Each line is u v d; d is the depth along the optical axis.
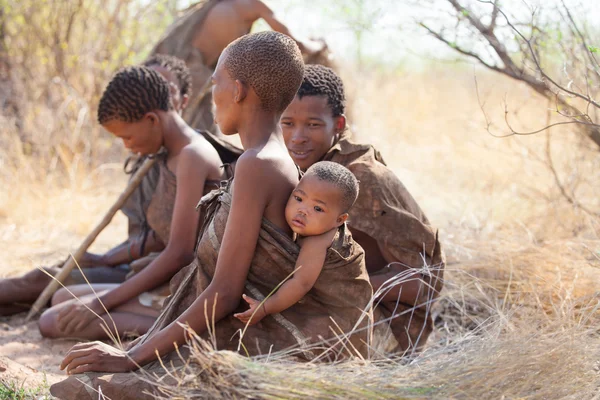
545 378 3.37
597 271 4.77
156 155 4.67
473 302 5.04
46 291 5.12
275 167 3.23
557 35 5.04
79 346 3.38
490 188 7.58
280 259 3.27
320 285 3.33
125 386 3.21
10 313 5.22
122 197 5.12
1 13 9.12
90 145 8.91
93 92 9.15
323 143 4.11
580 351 3.53
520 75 5.11
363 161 4.09
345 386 2.98
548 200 6.43
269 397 2.91
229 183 3.45
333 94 4.11
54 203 7.62
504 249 5.47
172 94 5.37
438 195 8.16
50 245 6.80
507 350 3.42
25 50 9.21
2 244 6.76
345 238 3.31
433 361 3.41
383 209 4.02
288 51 3.27
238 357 2.97
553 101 5.24
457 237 5.91
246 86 3.27
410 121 10.98
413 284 4.03
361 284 3.43
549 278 4.90
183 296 3.51
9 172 7.99
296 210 3.19
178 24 6.80
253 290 3.32
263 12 6.68
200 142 4.55
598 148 6.17
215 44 6.76
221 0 6.76
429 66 13.06
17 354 4.52
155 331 3.48
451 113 11.12
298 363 3.12
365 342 3.47
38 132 8.84
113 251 5.43
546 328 3.83
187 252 4.44
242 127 3.34
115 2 9.65
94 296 4.68
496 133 8.86
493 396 3.21
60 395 3.30
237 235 3.21
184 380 3.01
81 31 9.39
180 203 4.39
